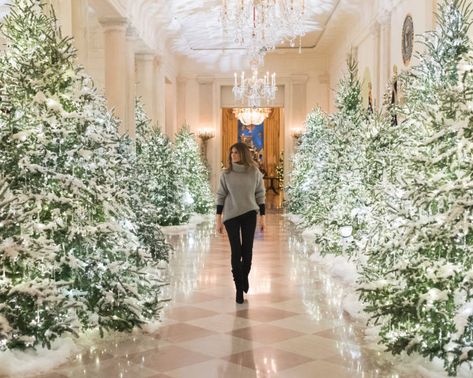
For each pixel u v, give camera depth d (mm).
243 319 5879
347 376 4211
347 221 8852
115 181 5734
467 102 4391
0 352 4289
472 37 7324
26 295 4203
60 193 4965
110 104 12805
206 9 16203
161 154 14984
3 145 4754
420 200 4410
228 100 24031
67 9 7750
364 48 16078
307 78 23328
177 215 15141
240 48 22078
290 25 14820
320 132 16375
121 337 5188
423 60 5957
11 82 4961
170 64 21656
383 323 5176
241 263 6641
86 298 5035
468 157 4352
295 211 17891
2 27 5465
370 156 8086
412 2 10781
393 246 4777
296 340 5129
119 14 12664
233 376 4238
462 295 4227
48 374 4227
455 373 3973
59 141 5008
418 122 5516
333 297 6852
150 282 5656
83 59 8672
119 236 5434
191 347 4930
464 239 4184
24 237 4289
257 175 6699
